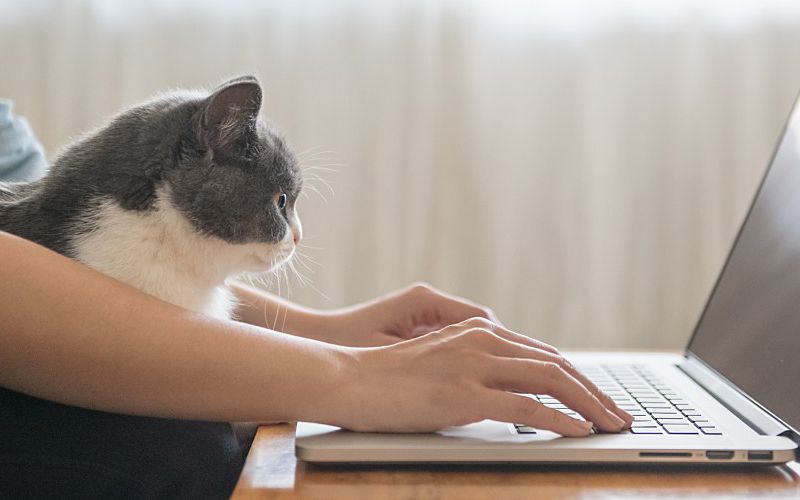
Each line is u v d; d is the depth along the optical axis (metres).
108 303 0.61
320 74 1.83
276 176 0.99
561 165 1.84
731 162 1.83
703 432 0.65
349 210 1.84
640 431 0.65
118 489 0.67
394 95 1.83
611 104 1.83
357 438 0.61
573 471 0.60
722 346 0.89
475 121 1.83
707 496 0.55
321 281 1.84
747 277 0.91
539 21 1.82
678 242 1.84
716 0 1.81
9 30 1.81
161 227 0.86
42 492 0.66
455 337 0.67
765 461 0.60
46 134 1.82
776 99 1.82
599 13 1.82
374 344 0.94
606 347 1.84
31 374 0.60
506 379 0.64
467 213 1.84
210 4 1.82
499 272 1.84
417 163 1.83
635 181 1.84
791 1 1.81
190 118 0.90
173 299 0.84
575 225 1.84
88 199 0.84
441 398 0.62
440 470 0.59
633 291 1.85
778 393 0.71
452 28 1.81
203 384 0.60
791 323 0.75
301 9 1.82
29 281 0.60
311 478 0.58
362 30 1.82
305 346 0.65
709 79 1.82
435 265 1.84
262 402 0.61
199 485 0.69
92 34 1.82
